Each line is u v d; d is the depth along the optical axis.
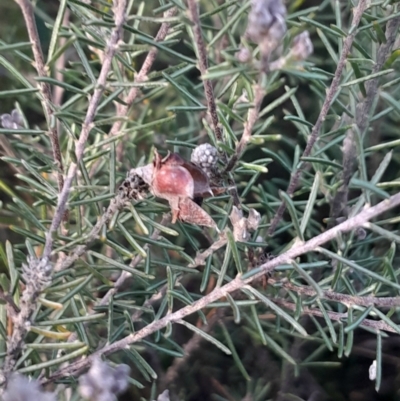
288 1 0.31
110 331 0.22
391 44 0.24
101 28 0.23
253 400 0.28
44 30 0.33
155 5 0.32
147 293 0.24
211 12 0.21
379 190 0.18
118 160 0.29
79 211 0.22
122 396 0.29
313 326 0.29
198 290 0.30
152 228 0.25
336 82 0.23
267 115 0.34
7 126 0.25
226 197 0.23
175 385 0.29
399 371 0.30
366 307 0.21
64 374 0.21
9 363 0.20
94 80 0.21
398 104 0.20
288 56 0.18
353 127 0.18
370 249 0.30
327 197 0.26
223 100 0.29
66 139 0.26
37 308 0.20
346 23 0.32
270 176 0.33
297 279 0.26
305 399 0.29
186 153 0.30
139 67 0.34
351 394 0.30
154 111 0.32
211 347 0.30
